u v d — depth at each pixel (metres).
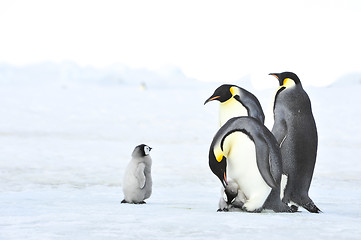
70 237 10.11
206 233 10.54
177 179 26.47
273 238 10.04
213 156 13.90
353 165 33.53
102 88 168.62
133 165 16.95
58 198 18.78
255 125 13.73
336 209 16.34
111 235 10.31
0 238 10.00
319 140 48.34
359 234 10.52
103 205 16.05
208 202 17.70
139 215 13.19
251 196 13.88
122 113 75.31
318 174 29.33
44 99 102.31
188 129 58.34
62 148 42.22
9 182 24.41
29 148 41.66
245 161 13.63
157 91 144.62
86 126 60.84
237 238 10.01
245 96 15.82
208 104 93.94
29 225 11.55
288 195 15.75
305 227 11.36
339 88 120.00
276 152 13.91
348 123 60.28
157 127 60.00
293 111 15.68
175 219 12.37
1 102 92.19
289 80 16.05
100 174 28.31
